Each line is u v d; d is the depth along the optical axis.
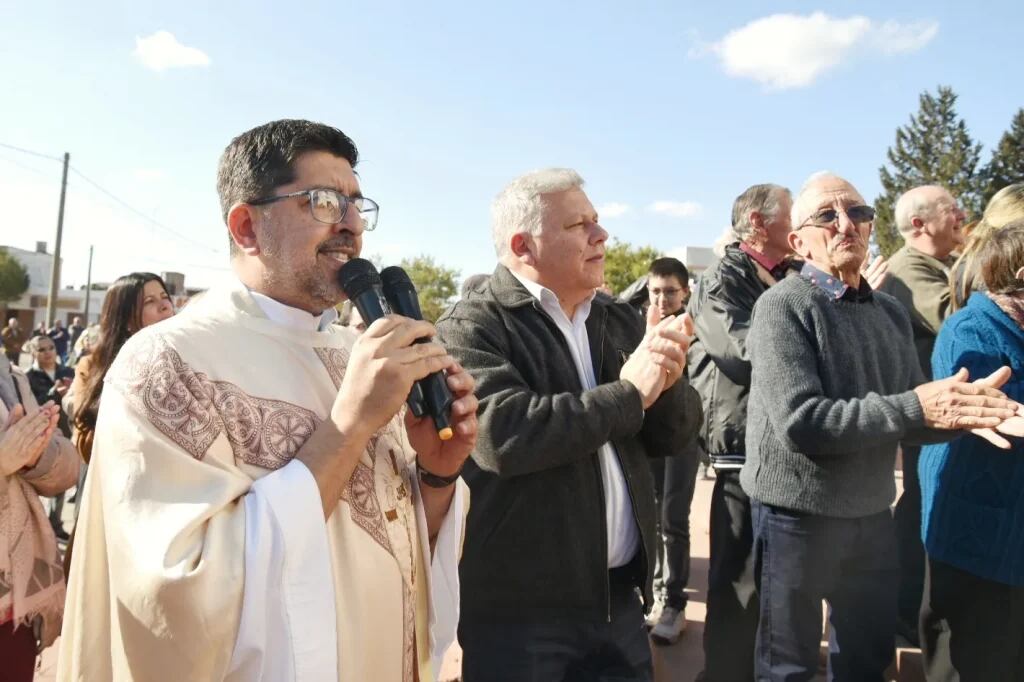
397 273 1.75
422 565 1.66
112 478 1.27
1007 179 51.00
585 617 2.17
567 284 2.30
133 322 3.35
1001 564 2.45
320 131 1.55
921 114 55.03
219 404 1.36
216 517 1.25
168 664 1.18
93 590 1.37
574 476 2.14
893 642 2.69
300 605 1.25
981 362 2.53
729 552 3.25
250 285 1.55
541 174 2.34
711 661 3.24
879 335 2.69
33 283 57.31
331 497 1.32
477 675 2.17
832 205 2.62
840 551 2.56
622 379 2.15
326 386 1.54
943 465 2.63
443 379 1.52
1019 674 2.50
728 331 3.28
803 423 2.41
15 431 2.34
